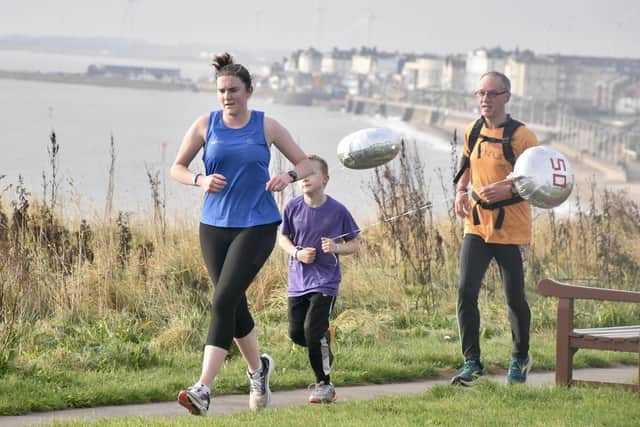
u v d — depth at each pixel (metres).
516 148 15.10
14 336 16.36
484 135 15.30
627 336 14.02
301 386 15.24
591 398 13.45
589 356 18.16
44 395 13.26
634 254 28.19
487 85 15.16
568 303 14.20
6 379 14.01
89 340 17.09
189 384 14.30
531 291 24.38
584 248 26.41
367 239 26.67
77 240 22.23
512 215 15.17
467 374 14.91
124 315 19.14
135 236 24.20
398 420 11.91
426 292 22.67
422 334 19.98
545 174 14.45
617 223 31.55
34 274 19.73
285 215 14.66
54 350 16.20
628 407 12.99
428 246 25.75
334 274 14.42
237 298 12.30
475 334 15.11
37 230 22.20
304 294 14.36
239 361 16.05
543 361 17.59
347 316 19.95
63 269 20.44
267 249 12.49
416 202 25.20
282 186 12.50
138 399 13.66
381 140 14.59
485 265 15.28
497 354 17.94
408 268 24.55
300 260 14.32
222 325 12.29
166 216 25.84
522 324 15.42
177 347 17.36
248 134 12.55
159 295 20.44
